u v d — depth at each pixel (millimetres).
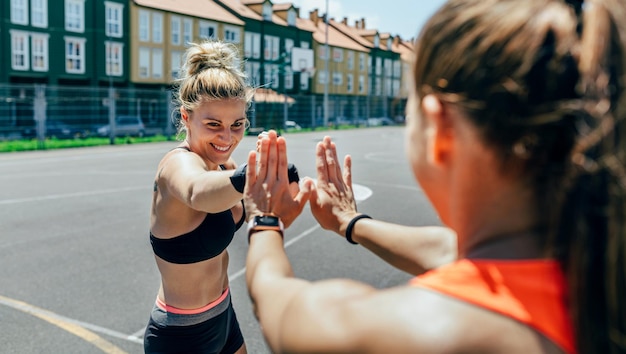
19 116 34312
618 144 636
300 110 49094
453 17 708
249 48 52625
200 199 1641
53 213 8453
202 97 2045
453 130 713
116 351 3734
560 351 643
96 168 15242
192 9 46562
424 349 638
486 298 660
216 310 2197
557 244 675
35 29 36750
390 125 60812
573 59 645
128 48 41406
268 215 1025
